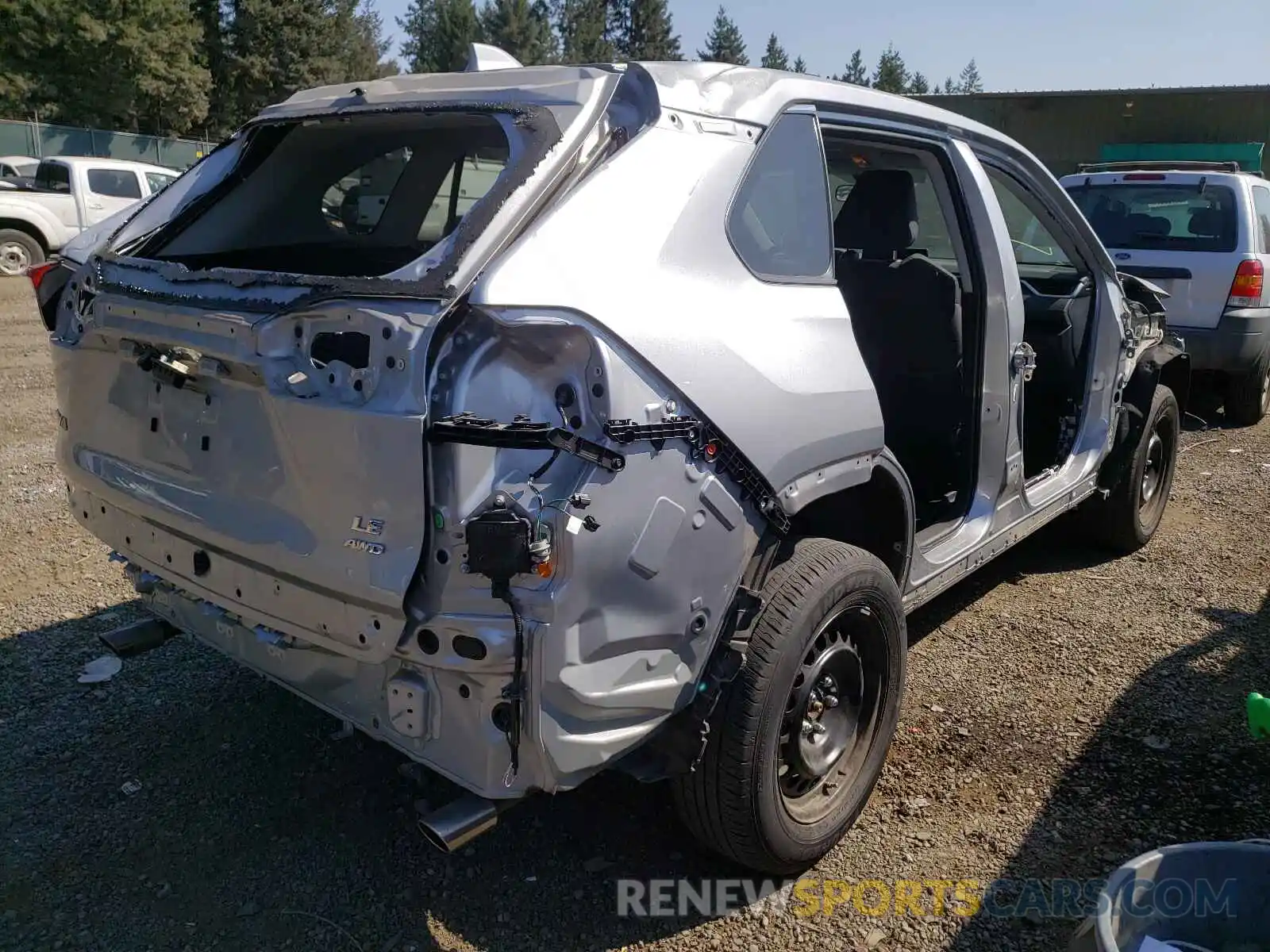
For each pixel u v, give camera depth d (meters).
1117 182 8.18
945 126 3.50
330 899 2.64
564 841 2.88
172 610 2.81
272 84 51.84
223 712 3.53
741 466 2.29
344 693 2.28
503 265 2.02
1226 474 6.73
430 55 76.38
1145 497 5.28
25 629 4.08
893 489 2.95
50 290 3.18
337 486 2.06
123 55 41.66
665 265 2.27
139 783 3.12
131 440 2.64
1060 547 5.31
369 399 2.00
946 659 3.99
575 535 1.95
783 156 2.71
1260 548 5.25
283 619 2.27
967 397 3.66
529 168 2.22
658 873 2.75
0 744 3.30
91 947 2.46
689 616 2.23
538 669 1.96
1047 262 5.14
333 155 3.26
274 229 3.23
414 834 2.91
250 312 2.22
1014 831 2.93
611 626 2.06
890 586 2.82
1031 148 27.75
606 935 2.53
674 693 2.23
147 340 2.46
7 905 2.59
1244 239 7.54
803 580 2.52
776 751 2.51
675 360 2.15
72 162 16.45
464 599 1.97
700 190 2.40
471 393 1.97
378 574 2.01
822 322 2.67
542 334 2.00
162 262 2.63
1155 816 2.98
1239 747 3.34
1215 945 2.14
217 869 2.75
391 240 3.45
